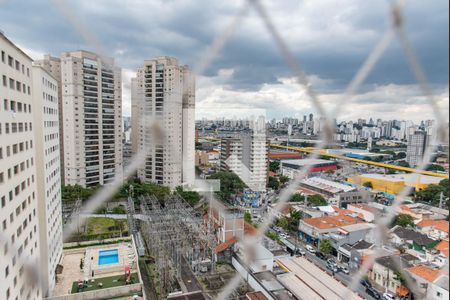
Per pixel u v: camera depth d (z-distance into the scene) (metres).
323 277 32.56
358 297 28.70
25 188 23.47
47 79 31.53
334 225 48.31
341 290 29.78
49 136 32.09
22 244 22.42
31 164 25.03
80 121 60.84
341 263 42.00
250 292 29.81
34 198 25.59
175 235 43.09
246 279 34.47
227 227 42.81
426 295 30.03
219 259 40.44
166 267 35.72
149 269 39.12
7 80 20.62
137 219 55.91
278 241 48.19
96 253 42.00
